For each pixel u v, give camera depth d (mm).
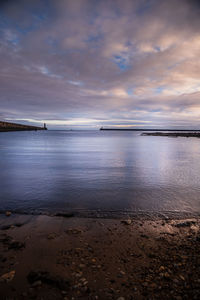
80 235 3836
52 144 33188
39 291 2262
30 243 3479
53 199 6297
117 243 3521
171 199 6336
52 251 3215
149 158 16578
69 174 10234
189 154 19469
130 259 2977
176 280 2400
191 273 2520
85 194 6855
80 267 2754
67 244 3465
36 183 8398
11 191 7199
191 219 4750
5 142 37656
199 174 10297
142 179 9164
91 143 36531
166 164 13492
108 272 2633
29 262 2877
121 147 27891
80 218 4758
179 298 2092
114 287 2320
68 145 31234
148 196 6660
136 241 3598
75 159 15820
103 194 6863
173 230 4086
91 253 3162
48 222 4480
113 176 9789
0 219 4648
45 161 14703
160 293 2191
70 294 2207
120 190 7371
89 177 9562
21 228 4133
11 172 10703
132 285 2352
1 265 2797
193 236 3732
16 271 2652
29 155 18484
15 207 5531
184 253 3086
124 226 4305
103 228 4188
